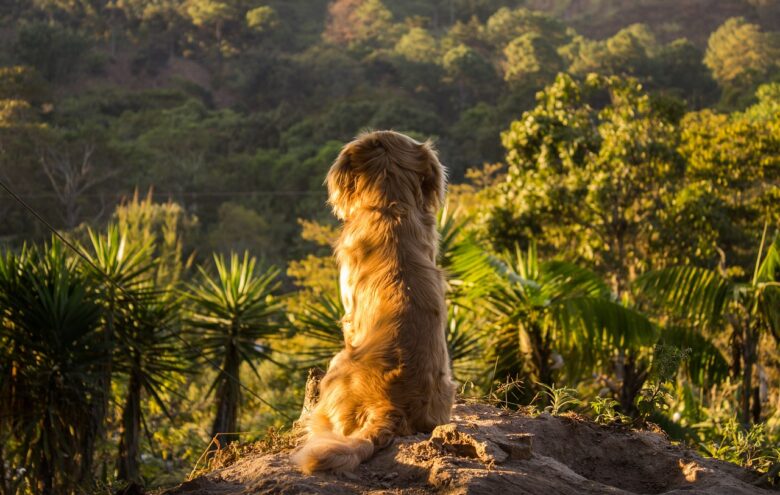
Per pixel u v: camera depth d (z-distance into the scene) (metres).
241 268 14.88
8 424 12.13
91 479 12.34
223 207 72.75
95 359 12.50
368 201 4.40
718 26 182.88
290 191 86.88
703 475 4.01
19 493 12.72
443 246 12.15
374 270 4.22
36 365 12.05
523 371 11.59
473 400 5.96
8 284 12.08
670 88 128.75
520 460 3.69
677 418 11.42
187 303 16.31
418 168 4.52
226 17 154.38
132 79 143.00
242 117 117.75
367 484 3.51
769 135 28.70
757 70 125.06
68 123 107.06
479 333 12.89
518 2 190.62
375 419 3.94
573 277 12.38
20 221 71.25
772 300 11.73
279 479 3.51
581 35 177.88
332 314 12.95
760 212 26.77
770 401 14.80
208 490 3.57
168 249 29.19
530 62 131.38
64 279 12.30
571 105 26.67
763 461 5.49
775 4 182.00
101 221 72.69
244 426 17.75
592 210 23.45
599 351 11.44
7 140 74.69
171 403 18.19
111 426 15.59
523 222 23.47
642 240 24.36
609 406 5.14
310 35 167.25
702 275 11.89
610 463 4.41
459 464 3.51
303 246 67.75
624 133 23.77
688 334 12.15
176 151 94.75
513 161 25.09
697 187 25.39
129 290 13.36
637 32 171.38
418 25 170.25
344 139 97.38
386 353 4.05
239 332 14.30
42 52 128.25
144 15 156.12
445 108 136.88
